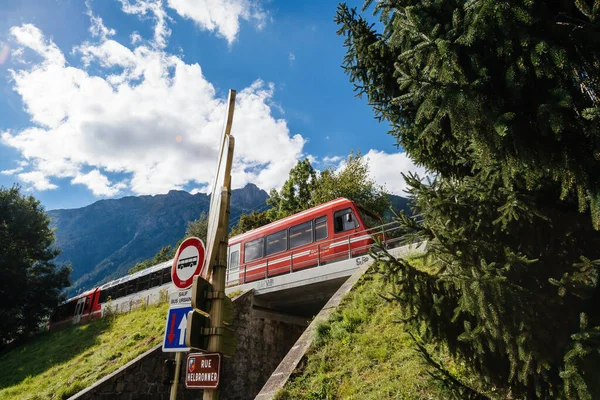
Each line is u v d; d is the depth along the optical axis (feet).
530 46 9.83
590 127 9.30
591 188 9.63
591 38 9.34
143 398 41.32
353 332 29.81
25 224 100.22
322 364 27.14
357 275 38.70
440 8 12.35
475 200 13.62
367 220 52.75
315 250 53.67
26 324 92.84
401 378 23.13
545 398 11.90
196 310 13.87
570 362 9.75
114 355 50.96
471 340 12.71
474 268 11.46
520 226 12.76
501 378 13.43
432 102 10.96
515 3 9.44
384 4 14.34
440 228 13.56
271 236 60.13
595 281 9.86
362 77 22.41
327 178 99.81
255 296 53.93
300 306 56.54
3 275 90.68
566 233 12.28
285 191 113.39
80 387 43.21
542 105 9.41
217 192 16.28
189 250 18.22
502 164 10.87
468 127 10.69
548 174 10.82
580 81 9.92
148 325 60.08
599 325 10.61
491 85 10.61
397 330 27.81
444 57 10.57
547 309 11.25
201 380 13.47
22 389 49.70
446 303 13.73
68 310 101.60
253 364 50.29
